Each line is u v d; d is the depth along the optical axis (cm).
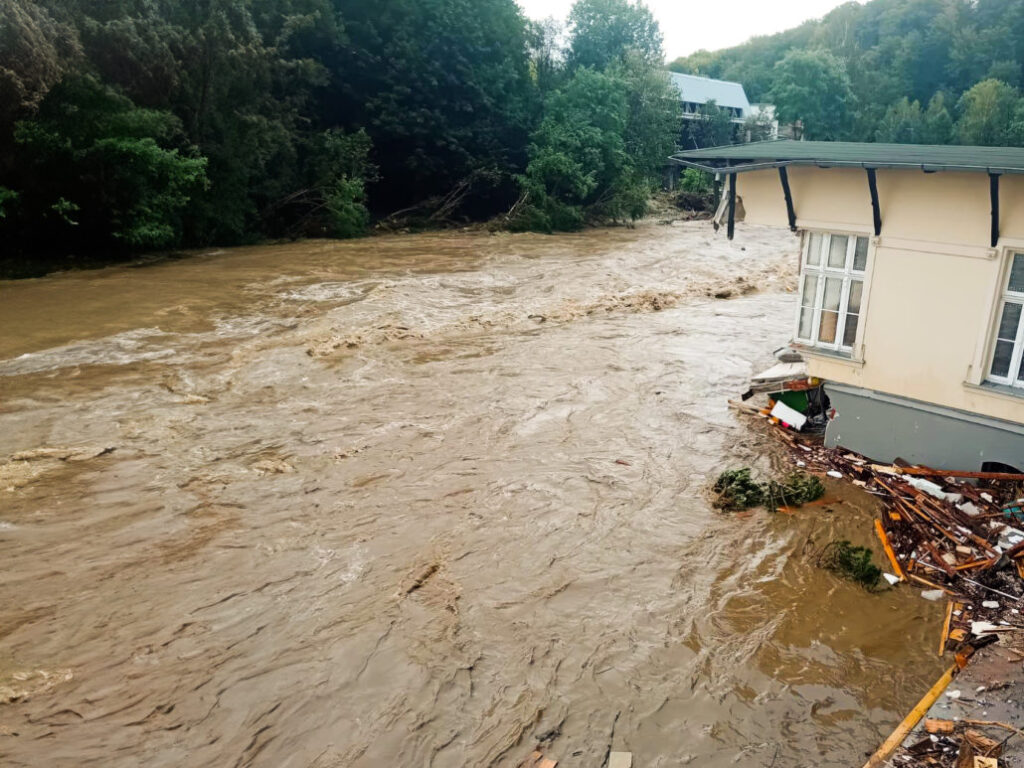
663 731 569
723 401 1314
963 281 890
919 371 955
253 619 690
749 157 989
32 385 1287
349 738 557
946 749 535
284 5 3172
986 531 841
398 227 3659
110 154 2253
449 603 722
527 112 4109
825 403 1175
